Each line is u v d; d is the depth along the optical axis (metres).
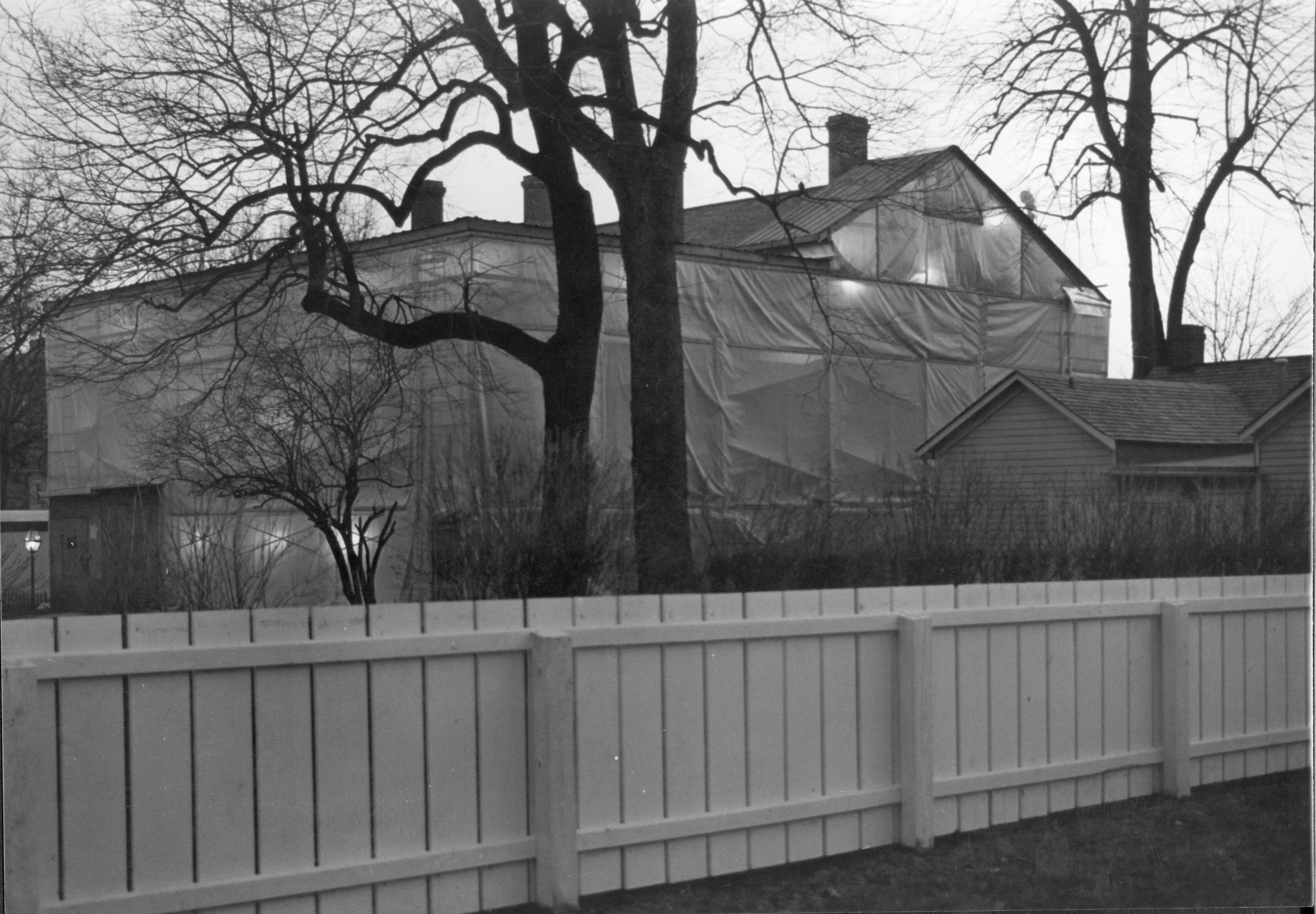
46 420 19.77
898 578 10.62
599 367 22.20
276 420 12.79
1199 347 27.98
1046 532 11.80
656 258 14.90
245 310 14.52
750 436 24.77
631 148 14.76
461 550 8.25
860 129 15.38
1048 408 23.69
